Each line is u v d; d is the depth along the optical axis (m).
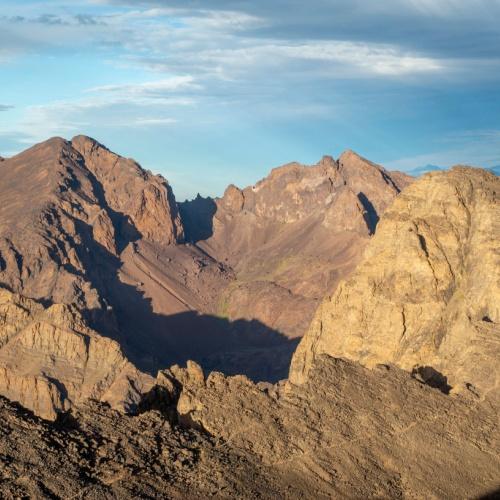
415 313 91.44
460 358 67.00
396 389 56.06
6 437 41.88
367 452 48.69
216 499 41.53
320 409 51.97
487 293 83.69
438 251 94.75
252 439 48.09
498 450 51.38
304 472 45.91
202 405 50.94
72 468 40.84
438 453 49.94
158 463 43.72
